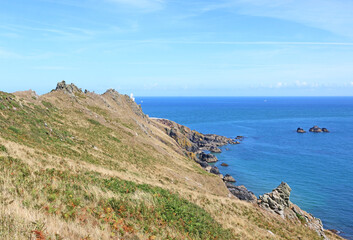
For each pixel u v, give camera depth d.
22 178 14.32
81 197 14.87
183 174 52.44
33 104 46.03
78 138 41.81
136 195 19.16
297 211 40.59
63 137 37.69
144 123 103.69
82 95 78.69
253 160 101.88
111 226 12.45
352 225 51.69
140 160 47.25
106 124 61.03
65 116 51.50
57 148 30.72
